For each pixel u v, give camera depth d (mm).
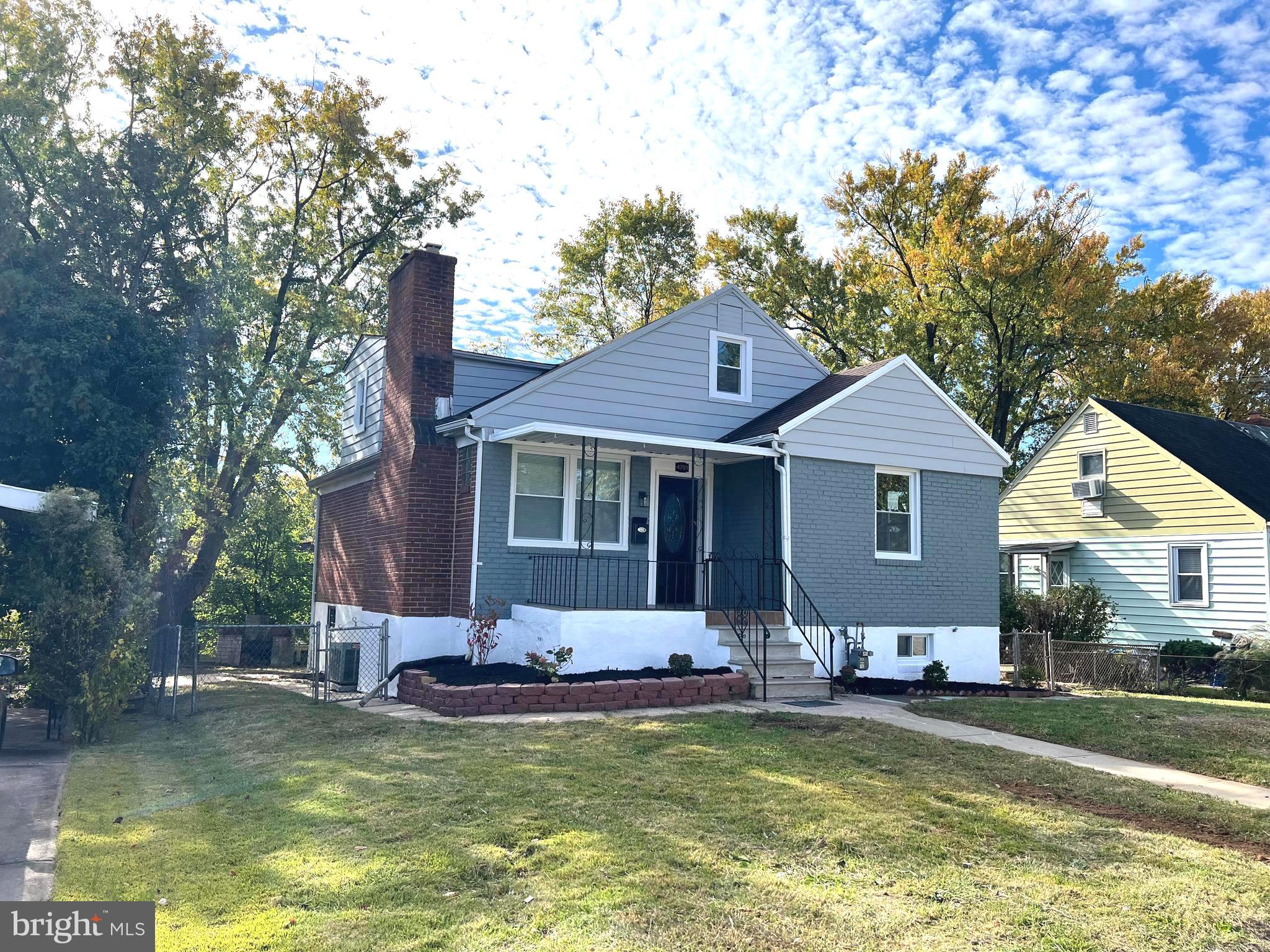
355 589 16719
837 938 4410
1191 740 9516
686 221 38344
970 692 13797
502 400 13430
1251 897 5031
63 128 19188
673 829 6000
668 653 12508
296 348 22250
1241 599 19609
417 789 7059
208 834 6234
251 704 12750
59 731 10727
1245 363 36250
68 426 15031
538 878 5152
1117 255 29750
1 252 15688
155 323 16891
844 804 6652
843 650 14141
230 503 21266
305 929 4492
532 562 13477
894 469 15195
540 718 10203
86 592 10602
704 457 14961
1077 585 21219
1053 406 32656
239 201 23062
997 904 4863
